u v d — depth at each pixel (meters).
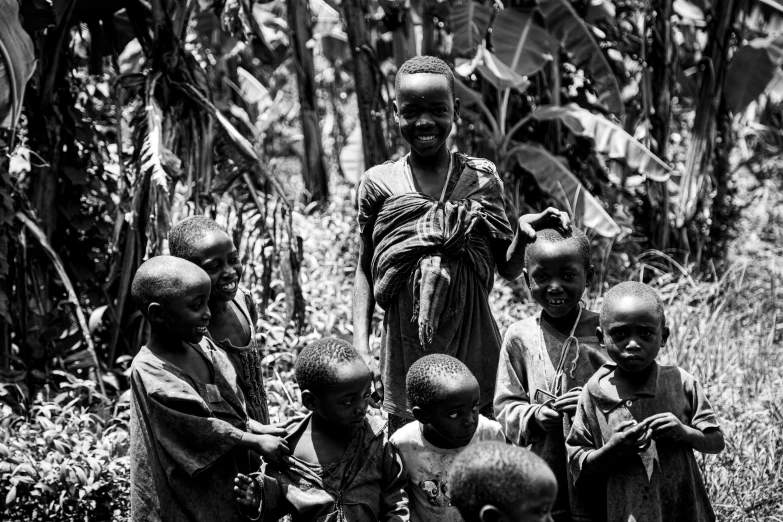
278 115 13.49
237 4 7.14
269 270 7.28
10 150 6.34
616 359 3.79
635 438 3.66
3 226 6.83
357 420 3.85
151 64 7.23
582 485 3.97
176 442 3.87
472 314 4.54
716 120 10.27
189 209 7.14
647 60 10.09
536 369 4.25
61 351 7.10
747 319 8.54
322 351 3.81
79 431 6.00
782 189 12.07
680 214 10.12
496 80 9.18
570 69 10.42
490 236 4.55
